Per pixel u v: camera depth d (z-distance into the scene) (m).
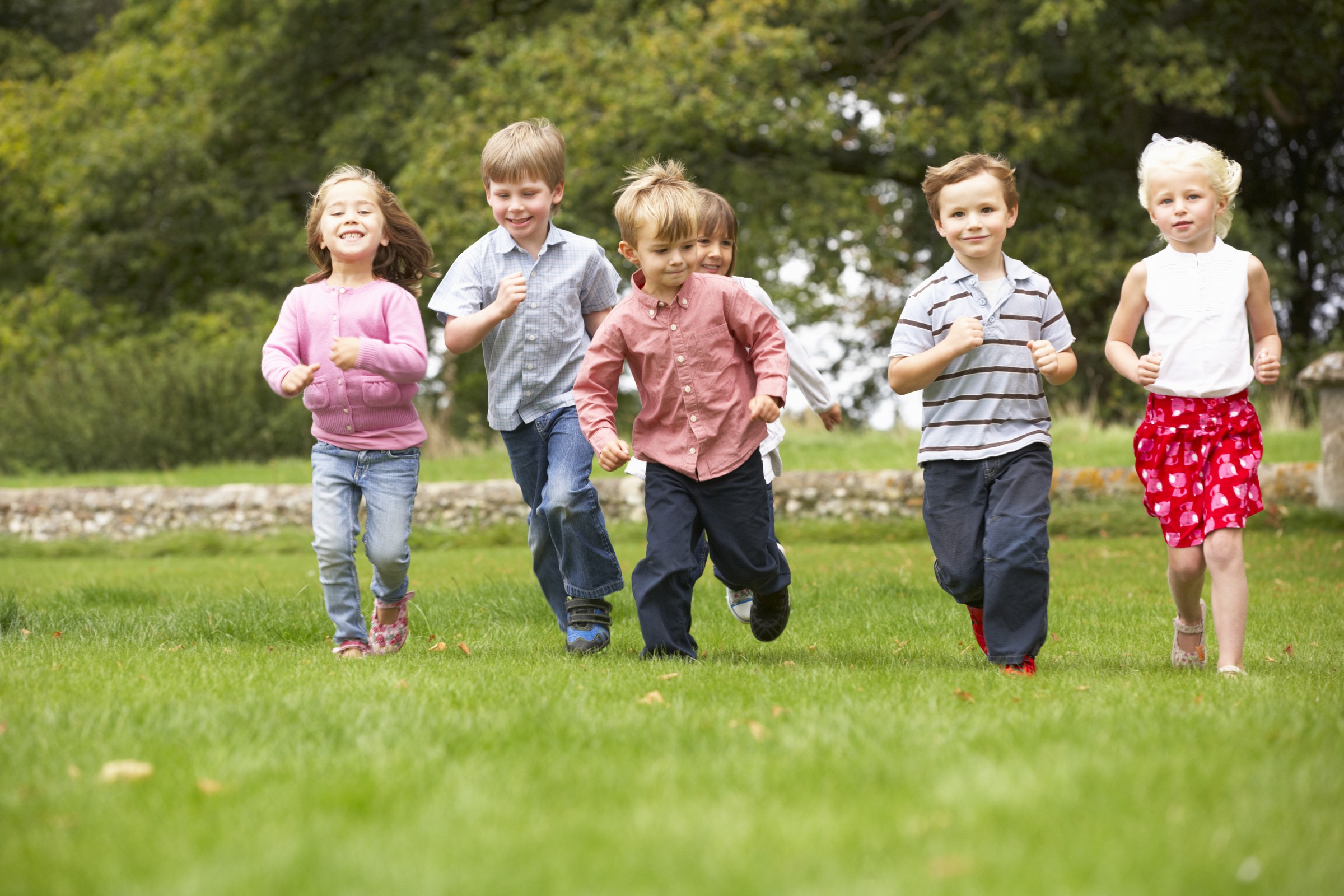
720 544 5.68
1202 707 3.96
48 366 26.08
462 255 6.28
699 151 25.41
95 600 9.04
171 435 23.56
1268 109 29.45
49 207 30.91
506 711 3.91
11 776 3.11
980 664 5.65
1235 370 5.46
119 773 3.09
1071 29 24.53
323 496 5.86
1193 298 5.51
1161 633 6.87
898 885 2.22
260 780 3.03
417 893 2.22
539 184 6.11
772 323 5.66
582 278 6.28
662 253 5.45
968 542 5.47
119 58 29.67
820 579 10.18
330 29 27.97
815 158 25.72
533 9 27.80
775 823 2.60
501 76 24.22
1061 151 25.73
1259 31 26.72
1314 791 2.83
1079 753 3.18
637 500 17.17
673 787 2.92
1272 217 30.77
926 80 25.45
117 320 28.27
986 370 5.46
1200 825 2.56
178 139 27.64
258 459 24.02
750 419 5.63
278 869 2.32
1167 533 5.55
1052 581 10.02
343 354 5.52
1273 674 5.12
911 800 2.78
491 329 5.88
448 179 22.92
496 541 17.03
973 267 5.61
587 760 3.24
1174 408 5.52
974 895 2.19
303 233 27.38
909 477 16.69
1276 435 18.75
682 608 5.68
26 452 23.97
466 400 29.09
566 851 2.44
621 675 4.88
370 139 26.98
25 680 4.62
